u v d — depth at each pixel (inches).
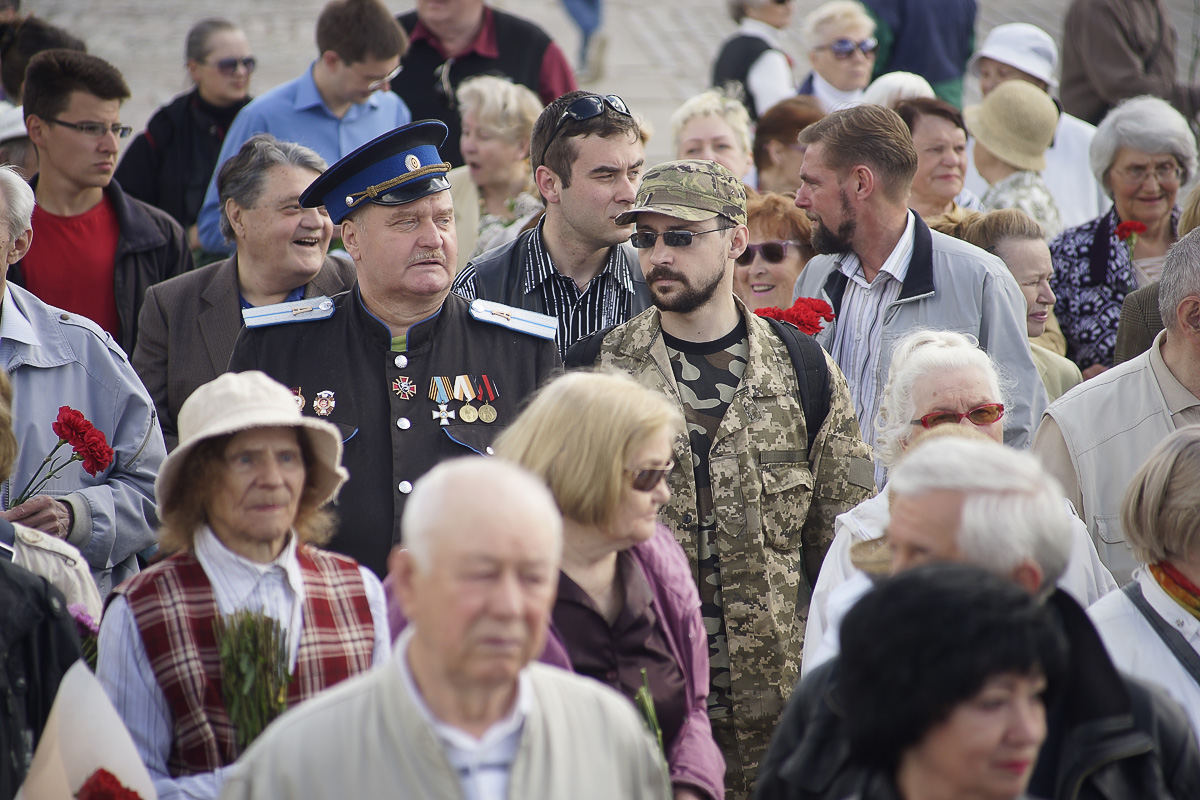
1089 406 622.5
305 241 728.3
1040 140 1066.7
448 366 585.9
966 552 360.2
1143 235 936.9
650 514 441.4
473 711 332.8
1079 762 342.0
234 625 426.9
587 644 445.1
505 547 314.0
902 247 734.5
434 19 1230.3
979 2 2449.6
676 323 603.5
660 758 373.4
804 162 753.6
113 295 871.1
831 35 1289.4
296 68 1988.2
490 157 999.0
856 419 610.5
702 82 1978.3
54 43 1168.8
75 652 428.5
